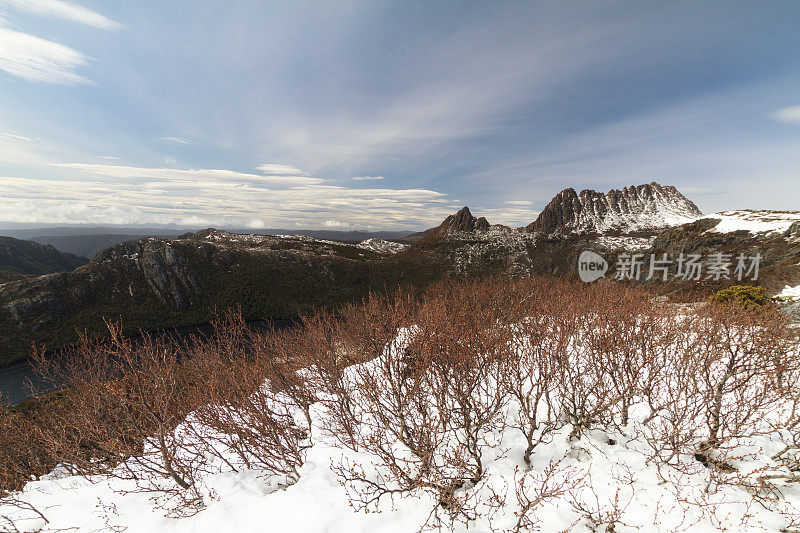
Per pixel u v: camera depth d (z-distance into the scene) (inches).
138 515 169.3
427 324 214.8
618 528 130.5
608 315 230.2
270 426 198.8
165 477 187.0
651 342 208.7
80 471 223.3
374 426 212.4
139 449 197.2
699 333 225.8
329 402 242.4
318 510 139.3
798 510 133.5
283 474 188.2
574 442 191.0
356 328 350.3
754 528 126.7
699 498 141.9
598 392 199.0
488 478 160.6
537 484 153.6
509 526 134.2
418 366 188.2
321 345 287.0
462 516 140.3
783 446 172.9
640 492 148.2
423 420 158.2
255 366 244.1
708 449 163.3
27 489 216.7
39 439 251.6
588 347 227.8
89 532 161.0
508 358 189.8
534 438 193.9
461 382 172.1
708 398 170.9
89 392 209.8
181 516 161.0
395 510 140.9
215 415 199.5
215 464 211.5
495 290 531.2
